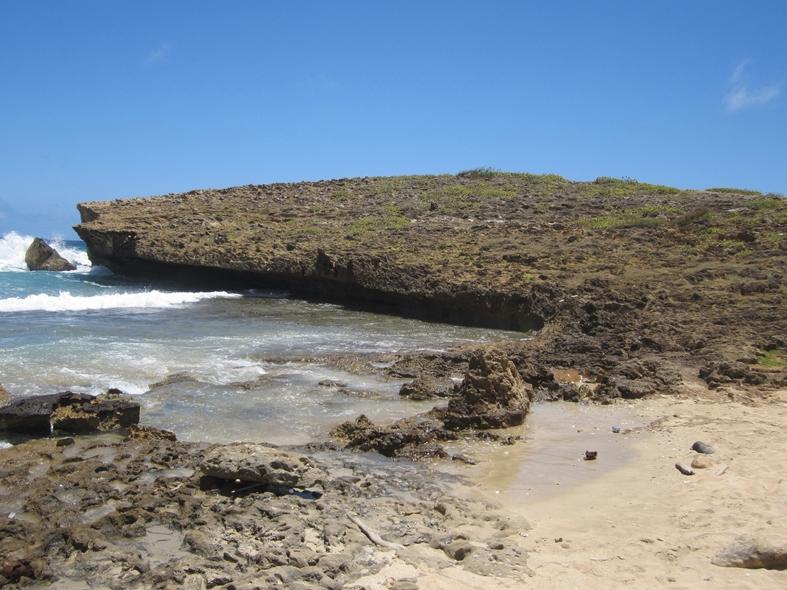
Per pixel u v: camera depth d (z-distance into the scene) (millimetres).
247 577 5848
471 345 17938
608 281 21766
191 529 6945
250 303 26859
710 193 39125
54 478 8117
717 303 19250
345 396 12539
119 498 7625
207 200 44969
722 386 13227
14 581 5969
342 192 45562
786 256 23250
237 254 31906
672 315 18516
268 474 7898
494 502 7777
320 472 8242
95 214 41875
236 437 10172
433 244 29859
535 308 21109
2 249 47125
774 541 6375
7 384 12492
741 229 26766
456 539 6695
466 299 23016
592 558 6316
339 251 29172
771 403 12086
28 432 9992
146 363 14578
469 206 38719
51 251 40438
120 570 6172
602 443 10055
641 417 11383
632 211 33562
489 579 5902
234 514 7180
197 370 14156
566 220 33188
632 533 6902
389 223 35406
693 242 26516
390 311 25531
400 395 12680
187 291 31578
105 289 30969
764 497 7668
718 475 8445
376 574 5977
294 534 6676
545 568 6117
